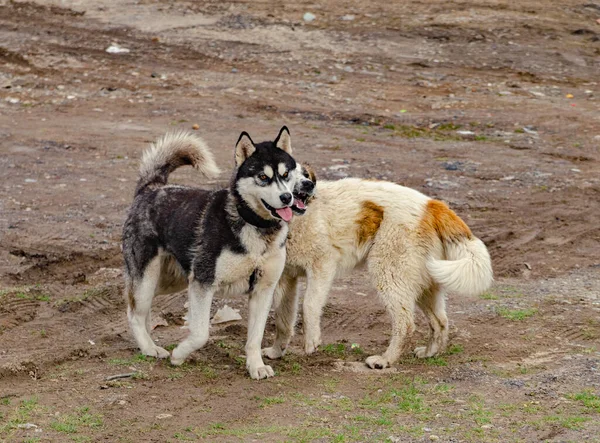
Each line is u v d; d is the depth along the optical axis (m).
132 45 28.86
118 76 25.98
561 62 28.28
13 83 25.11
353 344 10.23
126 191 16.73
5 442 7.19
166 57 27.89
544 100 24.50
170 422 7.71
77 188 16.83
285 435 7.38
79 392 8.38
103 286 11.77
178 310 11.30
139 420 7.73
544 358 9.46
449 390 8.50
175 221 9.00
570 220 15.65
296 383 8.86
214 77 26.05
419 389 8.59
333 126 21.91
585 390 8.28
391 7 33.12
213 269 8.70
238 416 7.93
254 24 31.14
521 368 9.12
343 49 28.81
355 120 22.45
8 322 10.45
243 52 28.45
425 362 9.55
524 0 33.97
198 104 23.48
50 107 23.23
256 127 21.52
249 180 8.47
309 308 9.72
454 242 9.50
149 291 9.38
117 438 7.33
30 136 20.55
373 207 9.72
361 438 7.30
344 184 9.95
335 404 8.20
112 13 32.34
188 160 10.02
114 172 17.97
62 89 24.73
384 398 8.34
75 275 12.35
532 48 29.22
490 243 14.34
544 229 15.14
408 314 9.52
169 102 23.64
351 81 26.02
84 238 13.90
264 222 8.61
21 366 8.91
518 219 15.62
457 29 30.62
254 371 8.95
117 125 21.64
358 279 12.73
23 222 14.60
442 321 9.72
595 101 24.56
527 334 10.34
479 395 8.31
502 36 30.12
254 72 26.69
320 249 9.70
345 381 8.94
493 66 27.72
